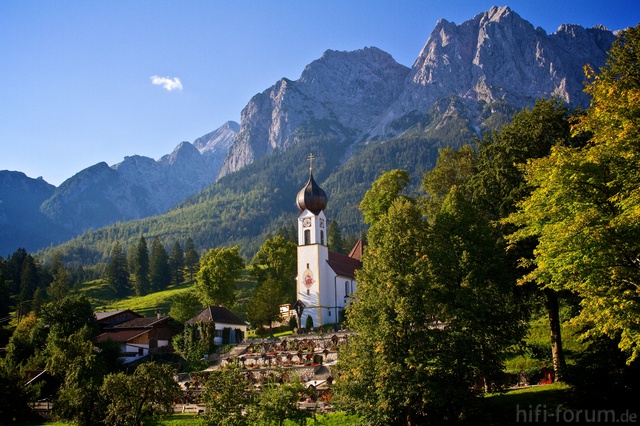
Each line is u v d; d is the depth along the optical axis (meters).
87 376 56.41
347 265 114.94
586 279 32.72
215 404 45.25
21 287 159.38
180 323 97.44
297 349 73.69
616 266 31.83
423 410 42.09
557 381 46.38
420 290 42.25
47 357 76.56
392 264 44.16
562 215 34.16
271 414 43.81
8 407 62.88
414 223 46.12
